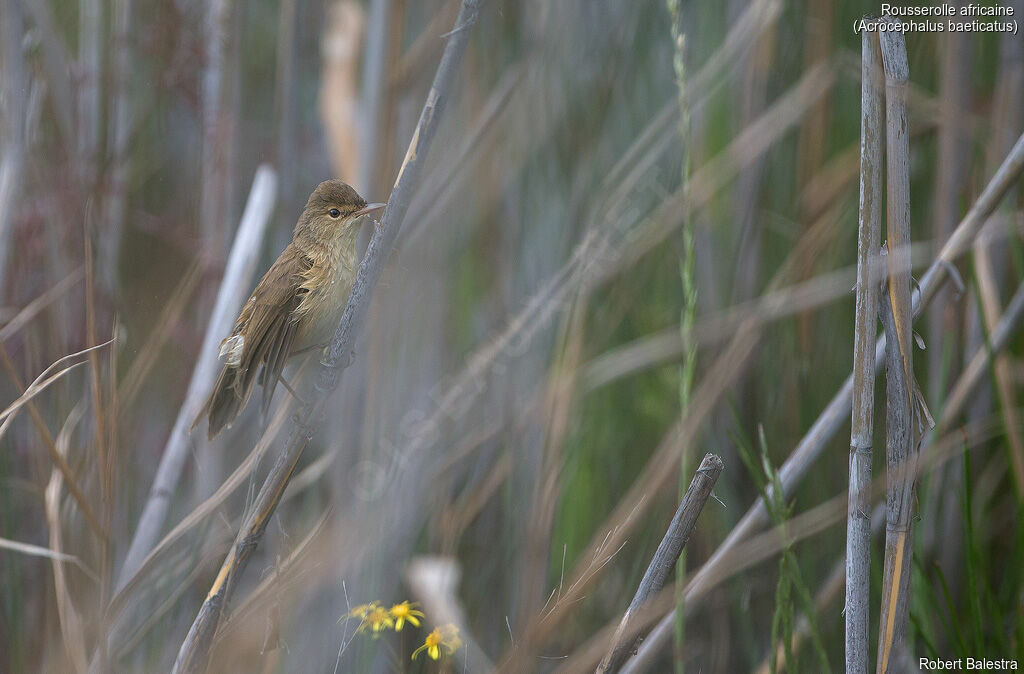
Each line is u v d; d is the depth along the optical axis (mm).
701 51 8742
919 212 8672
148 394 8617
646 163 8062
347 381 7926
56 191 8336
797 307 7840
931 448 7148
